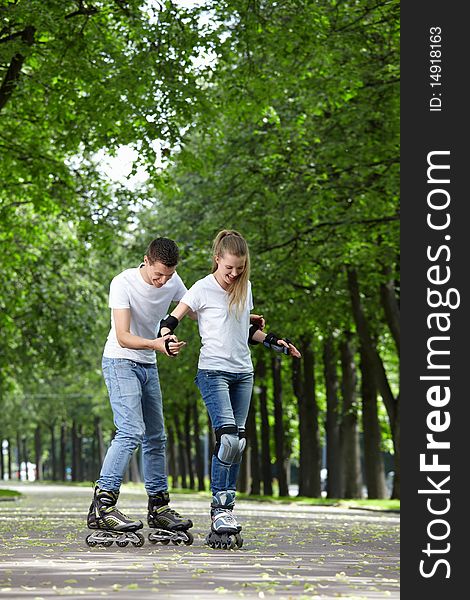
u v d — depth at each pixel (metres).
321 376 51.38
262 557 9.65
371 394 40.94
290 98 29.03
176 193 25.70
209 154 25.44
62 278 38.31
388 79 27.56
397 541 13.45
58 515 21.80
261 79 24.44
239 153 31.28
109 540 10.40
